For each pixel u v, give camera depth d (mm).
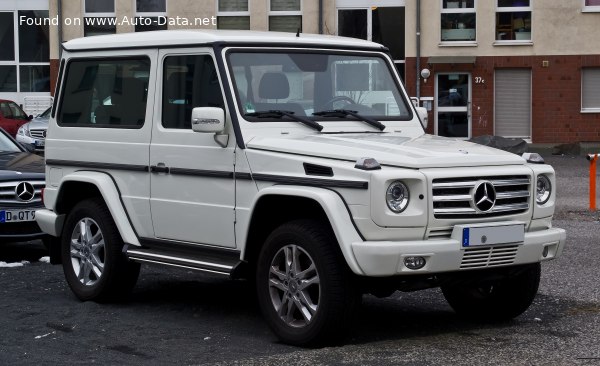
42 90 40625
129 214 9562
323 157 7902
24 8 40250
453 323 8961
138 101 9531
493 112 37844
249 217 8273
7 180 12641
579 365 7336
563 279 11078
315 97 9047
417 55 37906
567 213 17734
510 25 37656
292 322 8000
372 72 9445
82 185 10031
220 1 38938
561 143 37500
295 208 8195
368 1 38469
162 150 9148
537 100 37594
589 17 37156
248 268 8508
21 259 13055
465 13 37812
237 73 8719
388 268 7438
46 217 10492
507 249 7957
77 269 10102
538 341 8156
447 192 7719
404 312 9508
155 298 10219
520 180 8141
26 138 29625
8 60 40531
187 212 8938
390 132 9148
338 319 7676
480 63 37688
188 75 9039
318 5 38562
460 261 7711
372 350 7816
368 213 7492
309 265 7891
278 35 9227
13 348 8117
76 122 10195
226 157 8531
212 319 9188
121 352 7949
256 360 7559
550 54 37438
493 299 8883
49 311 9594
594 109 37531
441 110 38062
